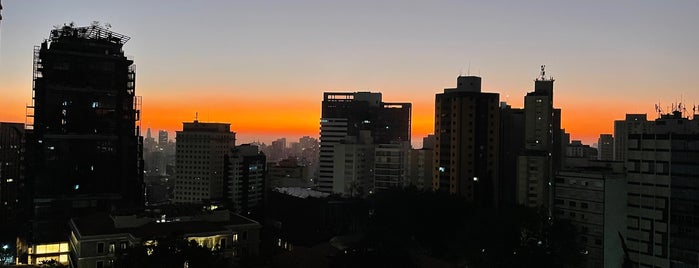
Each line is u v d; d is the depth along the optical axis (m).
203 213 122.19
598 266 113.12
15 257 160.25
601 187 113.12
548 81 189.62
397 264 99.25
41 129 150.75
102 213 133.50
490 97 172.88
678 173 105.12
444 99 179.25
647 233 109.38
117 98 162.00
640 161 111.25
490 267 98.25
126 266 74.38
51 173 150.50
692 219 102.69
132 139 168.38
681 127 110.62
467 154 172.50
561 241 100.25
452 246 117.38
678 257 104.50
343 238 133.62
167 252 73.31
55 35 155.25
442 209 132.00
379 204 142.38
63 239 136.00
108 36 162.62
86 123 155.88
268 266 92.19
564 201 119.62
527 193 168.12
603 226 113.00
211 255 78.31
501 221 104.69
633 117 195.00
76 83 154.38
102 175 157.88
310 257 110.62
